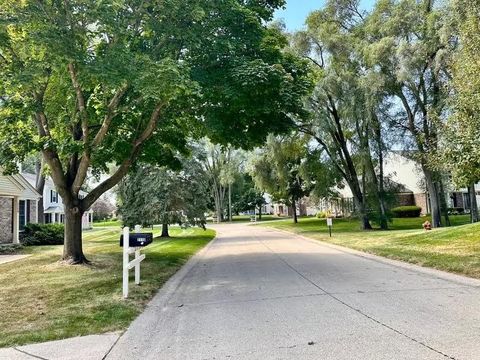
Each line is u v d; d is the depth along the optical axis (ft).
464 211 142.72
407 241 55.88
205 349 16.02
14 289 29.99
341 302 22.85
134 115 46.39
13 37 33.73
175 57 38.29
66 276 35.60
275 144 99.25
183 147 55.06
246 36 40.14
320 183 102.53
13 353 16.21
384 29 81.87
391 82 81.15
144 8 34.19
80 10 31.60
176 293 28.37
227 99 39.58
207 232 109.81
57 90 41.96
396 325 17.98
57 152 41.60
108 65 31.04
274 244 67.62
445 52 66.33
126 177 89.92
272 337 17.06
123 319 21.13
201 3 34.73
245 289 28.43
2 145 38.68
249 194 231.71
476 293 24.09
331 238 72.95
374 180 91.86
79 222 43.98
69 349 16.62
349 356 14.42
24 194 83.92
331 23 95.14
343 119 90.27
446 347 14.94
